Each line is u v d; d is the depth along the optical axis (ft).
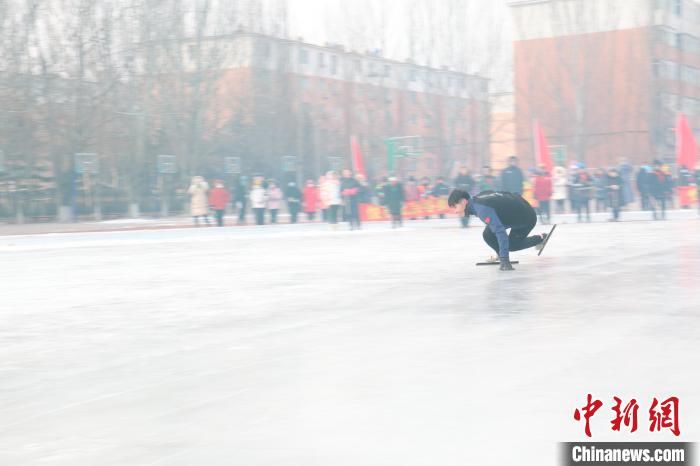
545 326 23.08
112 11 130.82
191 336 23.49
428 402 15.42
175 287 36.29
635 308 25.96
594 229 73.87
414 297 30.17
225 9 145.79
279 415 14.96
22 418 15.51
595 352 19.33
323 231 88.79
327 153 178.81
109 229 99.86
